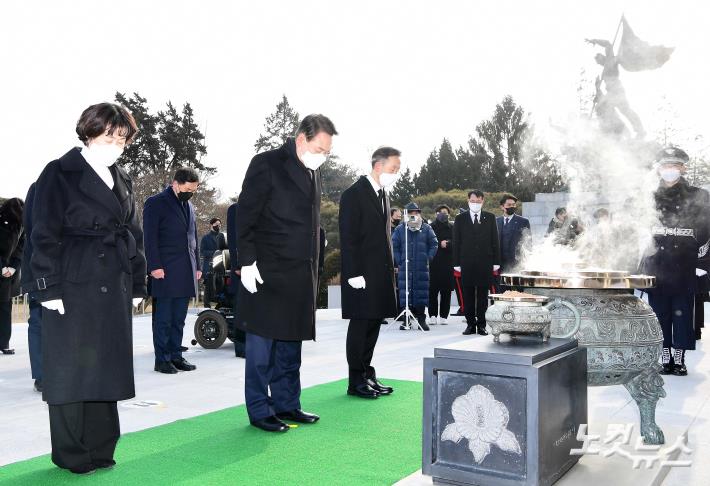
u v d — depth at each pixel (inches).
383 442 127.0
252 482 102.3
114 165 112.7
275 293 138.6
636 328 110.6
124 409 158.6
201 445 125.0
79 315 103.7
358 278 170.4
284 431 135.3
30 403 170.7
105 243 107.0
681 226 200.8
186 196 223.1
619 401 165.5
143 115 1759.4
